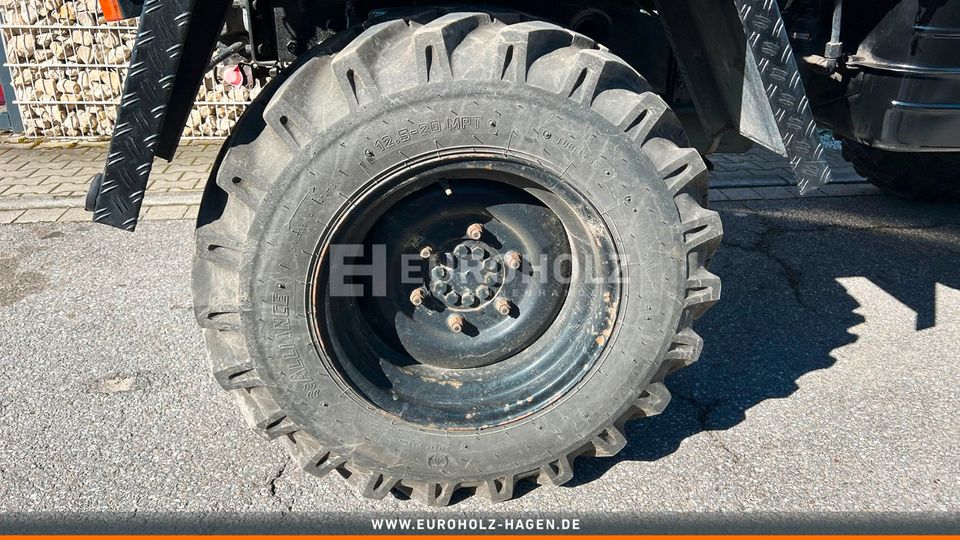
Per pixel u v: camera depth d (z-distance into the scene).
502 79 1.71
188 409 2.59
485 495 2.12
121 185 1.76
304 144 1.71
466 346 2.06
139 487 2.20
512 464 2.03
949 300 3.40
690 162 1.83
